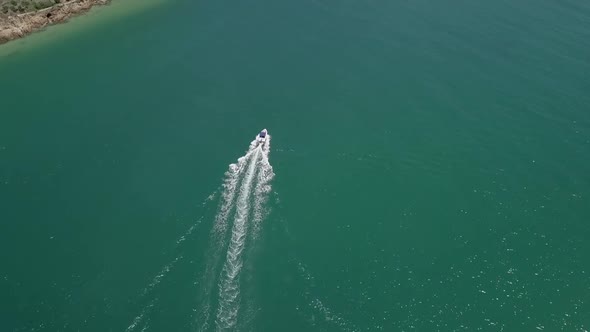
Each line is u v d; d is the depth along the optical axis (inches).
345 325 2063.2
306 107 3250.5
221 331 2003.0
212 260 2253.9
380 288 2215.8
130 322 2033.7
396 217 2541.8
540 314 2151.8
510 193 2689.5
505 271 2315.5
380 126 3100.4
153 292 2138.3
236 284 2165.4
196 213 2488.9
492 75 3518.7
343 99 3321.9
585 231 2507.4
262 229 2410.2
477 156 2901.1
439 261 2346.2
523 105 3257.9
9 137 2957.7
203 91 3376.0
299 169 2775.6
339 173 2765.7
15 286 2180.1
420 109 3235.7
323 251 2349.9
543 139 3014.3
